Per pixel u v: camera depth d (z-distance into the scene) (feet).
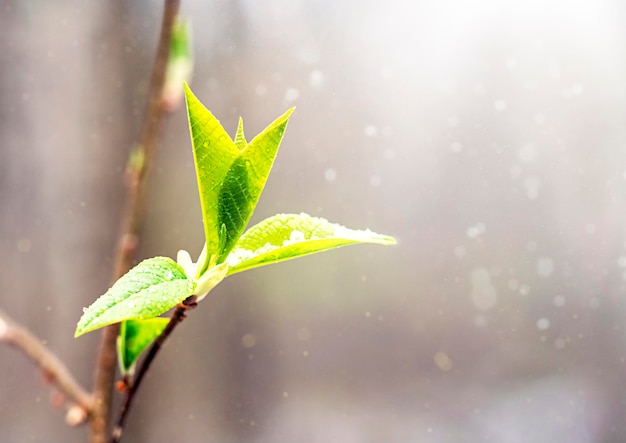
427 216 2.41
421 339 2.42
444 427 2.39
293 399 2.36
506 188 2.42
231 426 2.29
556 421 2.38
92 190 2.17
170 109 1.10
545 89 2.42
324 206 2.31
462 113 2.40
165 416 2.20
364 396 2.39
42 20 2.14
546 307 2.43
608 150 2.44
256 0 2.21
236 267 0.82
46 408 2.08
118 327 1.03
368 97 2.34
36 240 2.13
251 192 0.81
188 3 2.11
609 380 2.40
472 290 2.42
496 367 2.43
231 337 2.31
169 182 2.17
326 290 2.39
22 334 1.00
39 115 2.14
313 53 2.28
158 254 2.14
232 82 2.19
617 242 2.43
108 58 2.16
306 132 2.29
